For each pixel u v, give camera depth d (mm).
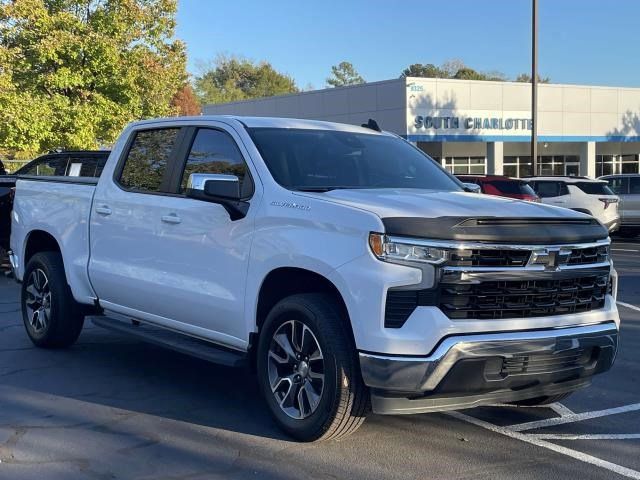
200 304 5371
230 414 5402
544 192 20438
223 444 4789
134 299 6086
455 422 5328
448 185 5891
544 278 4410
